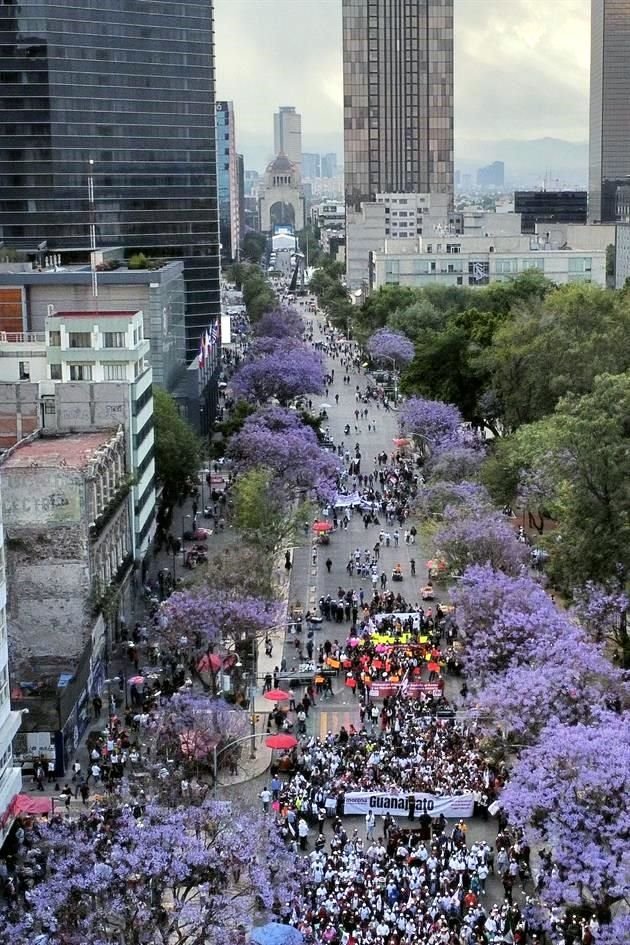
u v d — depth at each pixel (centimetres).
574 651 9594
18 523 11344
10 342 17912
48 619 11406
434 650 12081
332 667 12075
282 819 8775
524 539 14850
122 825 7488
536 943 7381
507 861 8331
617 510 12100
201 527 17650
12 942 6619
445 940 7181
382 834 9031
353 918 7412
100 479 12325
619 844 7188
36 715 9981
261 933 6756
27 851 8219
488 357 19838
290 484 17412
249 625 11556
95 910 6769
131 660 12438
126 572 13388
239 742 9925
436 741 10112
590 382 17812
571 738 7738
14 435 14350
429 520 14950
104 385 14062
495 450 17200
